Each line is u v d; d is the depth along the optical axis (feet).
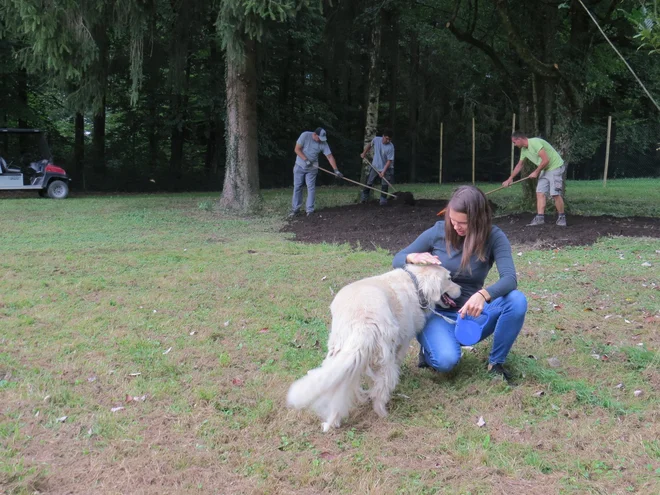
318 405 10.21
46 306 17.80
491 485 8.68
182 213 41.65
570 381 12.42
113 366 13.17
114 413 10.87
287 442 9.96
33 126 74.38
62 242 29.37
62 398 11.40
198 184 79.30
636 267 22.88
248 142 43.39
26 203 48.91
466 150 91.45
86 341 14.74
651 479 8.75
